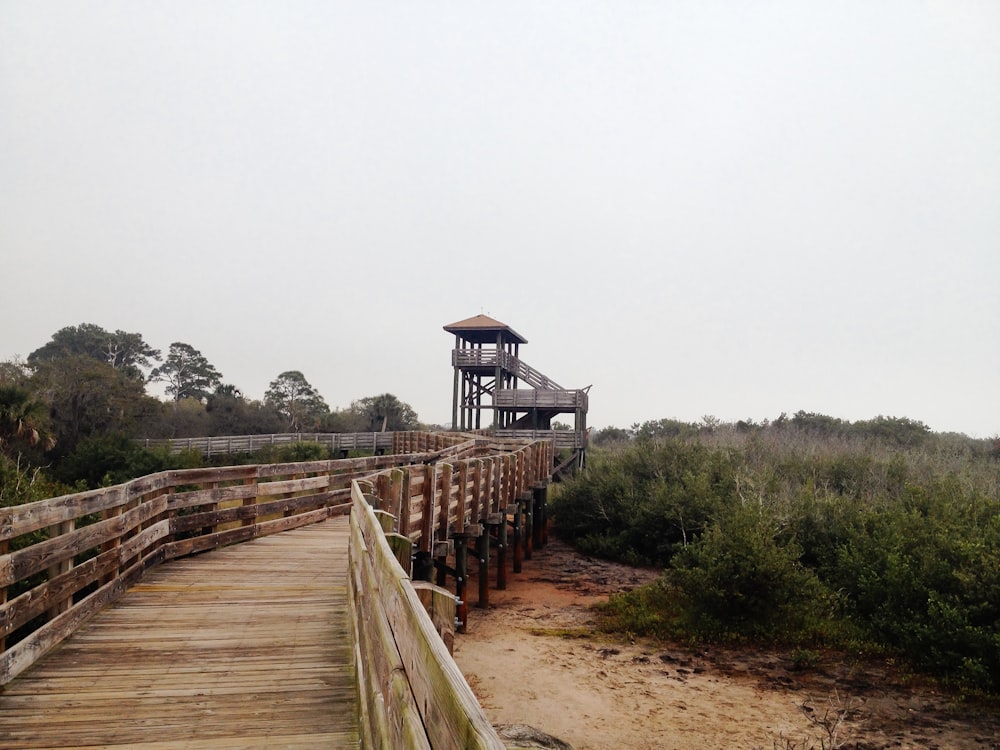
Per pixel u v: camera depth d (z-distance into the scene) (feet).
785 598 38.96
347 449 134.00
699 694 31.09
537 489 71.05
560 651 37.63
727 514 52.65
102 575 21.54
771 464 76.95
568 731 27.40
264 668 17.08
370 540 15.01
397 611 8.46
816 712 28.78
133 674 16.48
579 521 72.95
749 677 33.04
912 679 31.89
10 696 15.06
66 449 110.01
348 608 21.89
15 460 79.66
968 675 30.58
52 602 18.02
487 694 31.42
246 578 26.30
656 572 58.44
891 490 65.21
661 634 39.88
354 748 12.96
